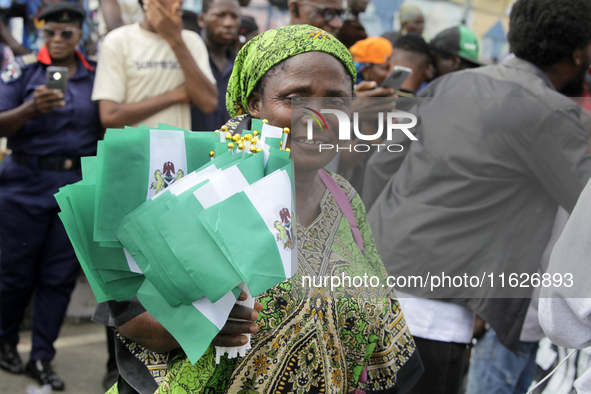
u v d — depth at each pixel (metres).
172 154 1.17
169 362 1.27
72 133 3.31
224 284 1.04
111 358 3.16
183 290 1.05
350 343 1.36
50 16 3.24
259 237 1.05
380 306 1.40
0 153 4.45
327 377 1.30
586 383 1.43
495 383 2.60
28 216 3.27
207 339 1.07
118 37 3.17
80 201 1.12
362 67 3.18
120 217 1.11
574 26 2.01
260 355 1.24
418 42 3.27
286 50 1.28
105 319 1.34
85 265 1.16
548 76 2.13
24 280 3.32
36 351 3.27
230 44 3.80
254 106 1.40
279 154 1.15
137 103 3.17
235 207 1.05
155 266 1.06
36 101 3.11
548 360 2.55
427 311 1.95
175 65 3.20
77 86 3.33
